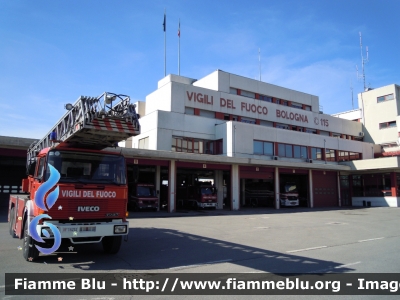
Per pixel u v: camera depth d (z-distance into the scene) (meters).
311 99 40.84
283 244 10.57
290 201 32.41
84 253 8.76
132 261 7.89
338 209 31.08
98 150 8.09
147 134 29.52
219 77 32.88
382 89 43.59
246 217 21.56
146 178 30.02
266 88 36.66
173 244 10.41
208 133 30.73
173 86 29.44
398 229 15.09
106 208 7.71
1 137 18.23
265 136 31.78
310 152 35.66
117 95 7.43
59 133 8.91
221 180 30.47
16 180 23.66
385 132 42.72
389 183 35.19
